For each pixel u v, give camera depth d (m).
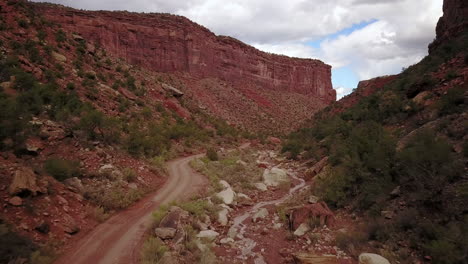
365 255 7.87
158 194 15.65
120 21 85.38
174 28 94.88
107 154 17.75
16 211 8.59
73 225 9.66
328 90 156.75
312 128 49.53
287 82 138.75
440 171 9.73
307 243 10.03
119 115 31.62
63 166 12.52
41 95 22.91
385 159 13.42
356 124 30.19
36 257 7.22
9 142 12.93
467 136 12.05
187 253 9.00
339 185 14.38
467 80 19.20
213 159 29.75
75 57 39.59
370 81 57.28
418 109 21.83
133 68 59.38
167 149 29.83
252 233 11.73
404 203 10.37
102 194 12.73
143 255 8.40
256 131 73.88
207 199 15.32
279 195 18.33
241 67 119.44
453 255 6.81
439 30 47.34
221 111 79.19
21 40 32.41
